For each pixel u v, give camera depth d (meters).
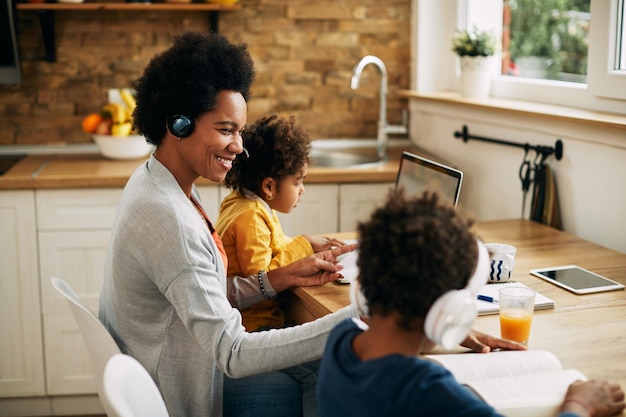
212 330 1.62
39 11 3.30
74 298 1.62
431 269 1.14
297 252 2.15
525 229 2.44
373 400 1.13
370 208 3.12
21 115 3.47
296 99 3.62
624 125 2.12
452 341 1.15
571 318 1.69
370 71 3.64
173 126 1.68
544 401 1.26
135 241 1.64
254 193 2.17
